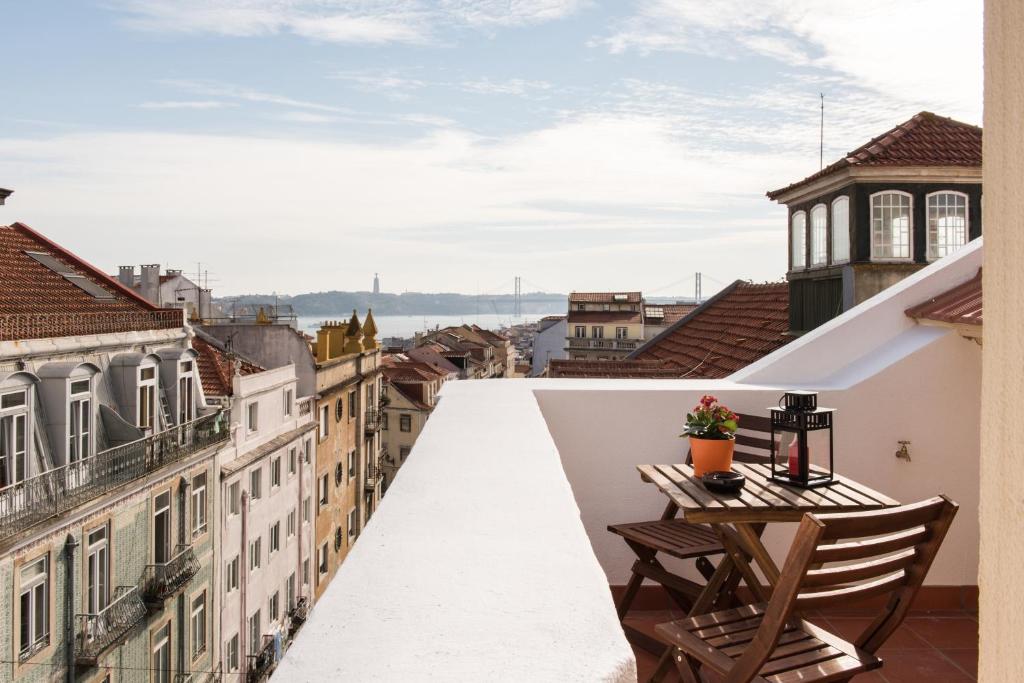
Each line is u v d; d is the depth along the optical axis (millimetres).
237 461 23766
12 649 14133
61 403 16172
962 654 3572
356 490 38594
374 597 1274
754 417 3854
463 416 3379
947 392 4250
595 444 4355
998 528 820
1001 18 819
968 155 10742
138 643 18266
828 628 3908
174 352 21062
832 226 11320
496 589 1310
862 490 2936
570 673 998
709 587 3162
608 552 4348
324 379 33156
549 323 85688
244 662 24312
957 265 4598
